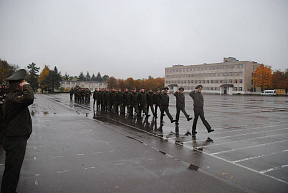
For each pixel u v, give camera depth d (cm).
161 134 815
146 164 485
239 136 793
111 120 1165
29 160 502
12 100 316
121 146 633
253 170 459
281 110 1831
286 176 429
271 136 796
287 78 7575
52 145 635
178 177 416
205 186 380
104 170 447
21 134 330
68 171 440
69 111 1609
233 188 374
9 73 3241
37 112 1523
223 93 8038
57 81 7794
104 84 11100
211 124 1070
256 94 7225
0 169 439
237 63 7581
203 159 526
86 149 597
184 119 1244
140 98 1295
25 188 363
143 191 358
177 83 9712
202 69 8712
